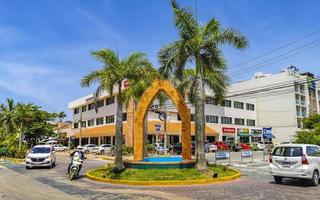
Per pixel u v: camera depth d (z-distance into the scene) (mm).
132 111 50781
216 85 24422
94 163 30750
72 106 76875
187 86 26594
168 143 55469
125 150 43562
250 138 73375
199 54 19703
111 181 17172
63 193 13734
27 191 14297
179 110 21328
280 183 16281
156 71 20469
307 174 15000
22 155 39344
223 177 17594
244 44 19500
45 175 21000
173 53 19719
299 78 78250
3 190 14617
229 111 70438
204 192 13734
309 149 15602
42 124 64812
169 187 15508
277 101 77625
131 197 12672
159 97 31828
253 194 13031
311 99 83375
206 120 64188
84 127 70500
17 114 51438
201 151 18688
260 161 31969
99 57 19719
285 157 15602
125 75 19781
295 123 74625
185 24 19156
